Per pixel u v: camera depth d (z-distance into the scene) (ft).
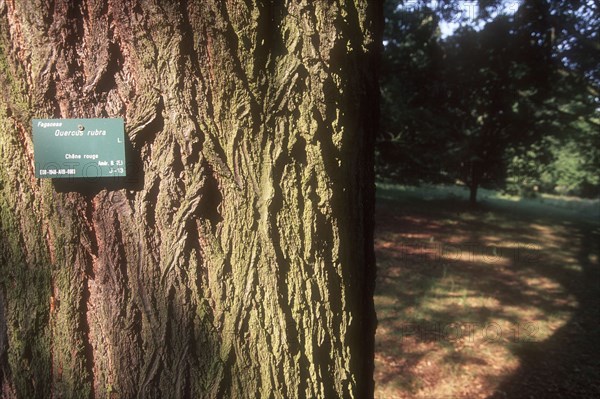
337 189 4.24
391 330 16.16
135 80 3.65
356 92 4.35
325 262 4.22
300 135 3.94
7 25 3.56
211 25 3.59
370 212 5.16
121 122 3.67
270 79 3.80
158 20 3.53
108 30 3.59
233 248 3.91
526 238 32.76
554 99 36.11
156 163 3.74
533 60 31.24
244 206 3.88
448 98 40.96
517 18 27.68
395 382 12.89
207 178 3.81
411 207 45.29
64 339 3.88
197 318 3.91
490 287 20.79
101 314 3.89
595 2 22.44
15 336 3.92
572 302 19.36
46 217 3.80
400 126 39.29
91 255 3.86
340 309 4.40
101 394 3.94
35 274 3.87
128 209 3.80
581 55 27.04
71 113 3.65
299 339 4.13
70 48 3.60
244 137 3.81
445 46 37.81
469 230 34.78
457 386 12.78
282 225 3.99
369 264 5.20
